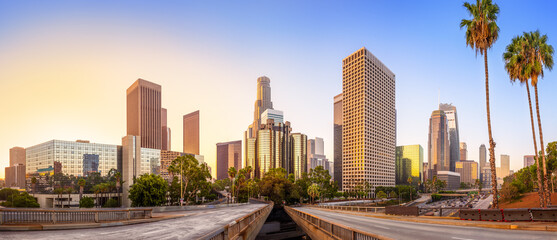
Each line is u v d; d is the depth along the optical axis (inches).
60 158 5315.0
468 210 975.0
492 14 1227.2
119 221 790.5
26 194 3814.0
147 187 2778.1
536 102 1375.5
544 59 1273.4
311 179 5821.9
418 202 6761.8
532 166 3545.8
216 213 1401.3
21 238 486.3
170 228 698.8
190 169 3373.5
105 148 5969.5
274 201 4126.5
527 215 823.1
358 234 449.7
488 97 1258.0
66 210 682.2
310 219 908.0
